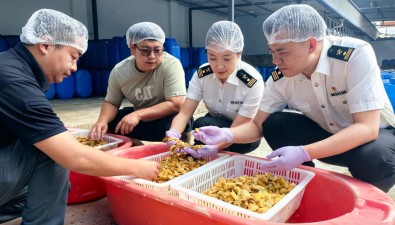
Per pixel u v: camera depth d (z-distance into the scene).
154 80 2.02
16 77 0.94
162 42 1.89
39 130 0.94
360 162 1.26
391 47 12.78
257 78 1.69
